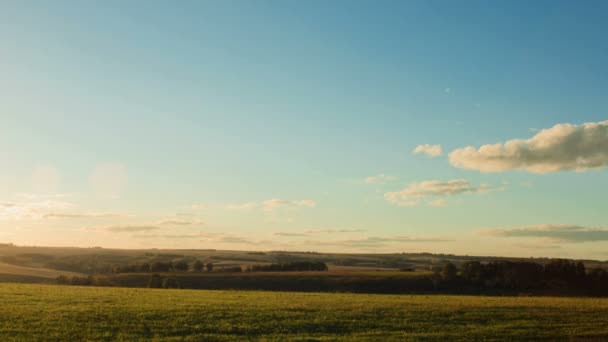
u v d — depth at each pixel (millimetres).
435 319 41594
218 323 37312
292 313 42812
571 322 41281
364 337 33531
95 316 38438
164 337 32281
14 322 35219
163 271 155000
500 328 37781
